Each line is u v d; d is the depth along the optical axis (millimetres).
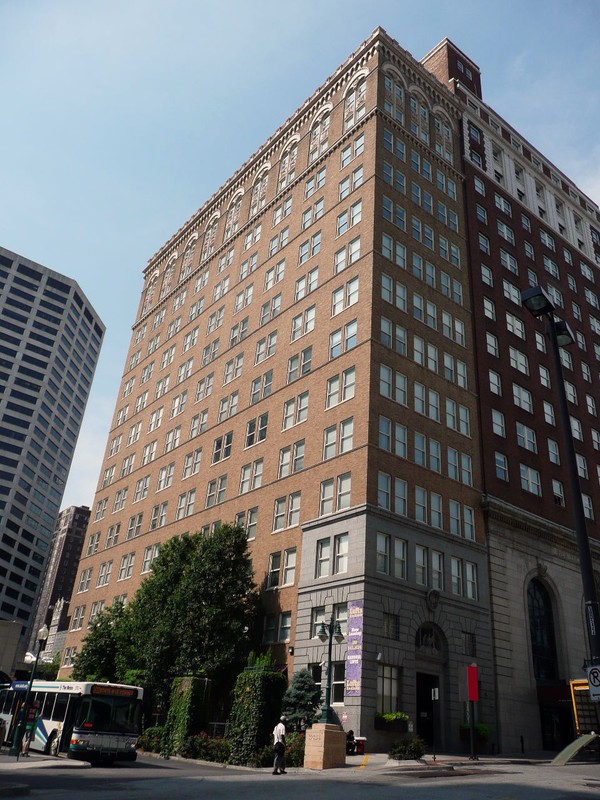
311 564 39469
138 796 15773
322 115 60625
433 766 26578
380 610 35594
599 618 12203
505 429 50250
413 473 41312
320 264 51812
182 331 71125
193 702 35188
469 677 34094
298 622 38500
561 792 17547
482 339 52094
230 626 38750
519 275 60406
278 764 25531
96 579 66938
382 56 57125
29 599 160750
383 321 44500
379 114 53469
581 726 39062
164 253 84500
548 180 71812
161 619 40656
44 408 166375
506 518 45812
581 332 65438
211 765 30453
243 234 66250
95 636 50344
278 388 50281
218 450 55094
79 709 28750
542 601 47219
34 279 175125
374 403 40938
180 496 58094
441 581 39875
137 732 29266
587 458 57875
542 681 43500
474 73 72500
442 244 53406
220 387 58844
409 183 53156
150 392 72750
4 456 155750
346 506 39000
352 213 50688
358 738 31516
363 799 15867
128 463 70938
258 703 31500
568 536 50250
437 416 45250
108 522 69812
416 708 35469
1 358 163375
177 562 43375
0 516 151250
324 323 48125
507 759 32562
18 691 35812
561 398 14953
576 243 72188
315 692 33094
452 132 61375
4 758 27641
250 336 57312
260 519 46031
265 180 66375
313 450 43656
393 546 37844
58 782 18891
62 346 174625
